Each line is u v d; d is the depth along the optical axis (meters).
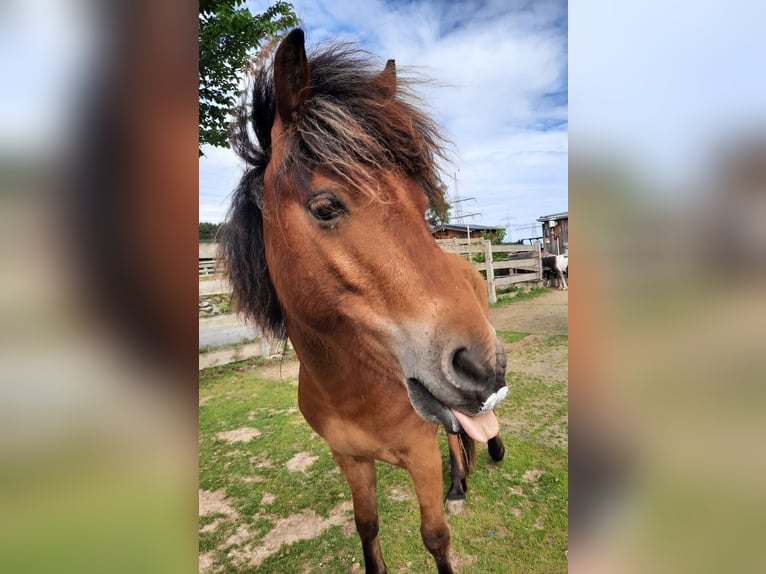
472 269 2.87
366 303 1.23
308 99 1.28
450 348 1.13
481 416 1.22
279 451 3.53
